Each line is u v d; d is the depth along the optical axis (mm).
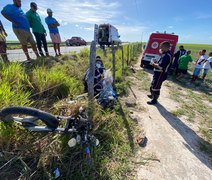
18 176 1940
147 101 5273
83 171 2191
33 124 1932
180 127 3945
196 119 4457
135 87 6602
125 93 5609
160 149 3045
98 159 2422
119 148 2857
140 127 3658
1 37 4410
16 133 2199
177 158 2877
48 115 1880
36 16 5703
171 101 5602
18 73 3543
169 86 7504
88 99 3082
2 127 2074
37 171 2035
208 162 2877
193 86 7977
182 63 8773
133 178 2354
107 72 4664
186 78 9609
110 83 4520
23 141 2254
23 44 5105
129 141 3113
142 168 2555
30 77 3779
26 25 4984
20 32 4895
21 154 2129
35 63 4902
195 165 2766
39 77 3770
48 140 2281
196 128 3984
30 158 2156
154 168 2588
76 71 5391
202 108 5250
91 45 2990
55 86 3535
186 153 3039
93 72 3158
